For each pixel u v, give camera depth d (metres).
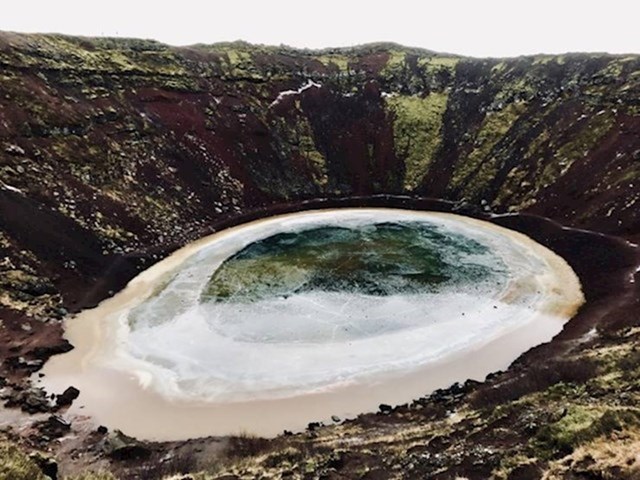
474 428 21.23
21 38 67.94
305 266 51.16
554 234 56.38
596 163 62.16
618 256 48.12
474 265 50.62
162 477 22.62
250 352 36.44
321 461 20.64
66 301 43.59
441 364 34.47
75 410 30.78
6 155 52.84
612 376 22.84
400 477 17.44
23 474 15.55
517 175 68.94
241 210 68.69
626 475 12.82
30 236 46.84
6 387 32.34
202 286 47.41
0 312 39.16
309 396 31.59
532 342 36.78
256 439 26.75
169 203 62.75
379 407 30.08
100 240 52.19
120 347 37.66
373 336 38.03
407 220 66.12
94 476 19.58
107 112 67.19
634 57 74.19
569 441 15.80
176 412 30.56
